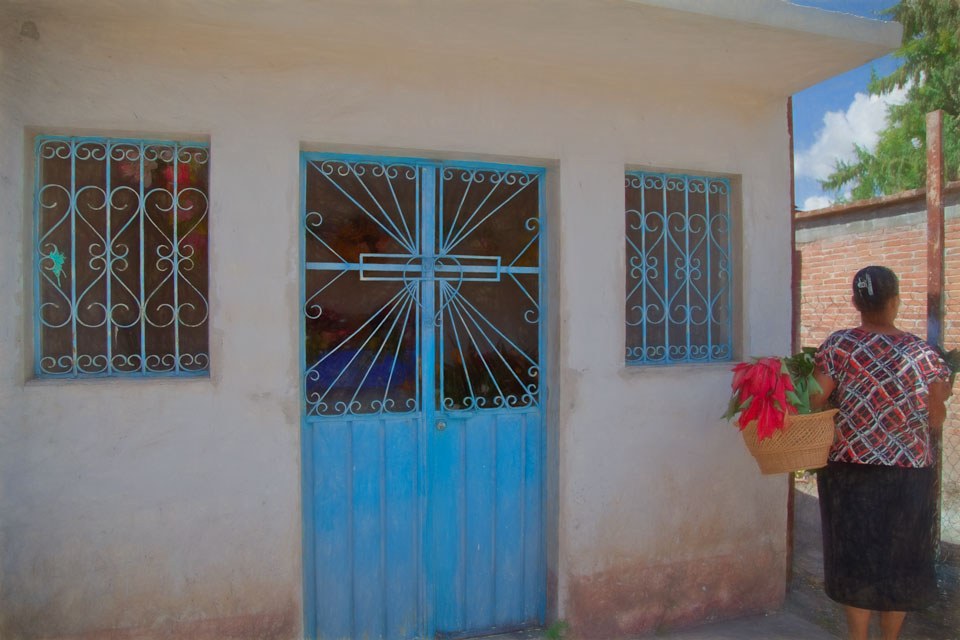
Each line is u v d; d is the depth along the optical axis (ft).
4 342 8.07
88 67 8.34
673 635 10.69
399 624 10.15
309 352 9.70
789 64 9.95
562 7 8.02
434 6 7.92
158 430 8.58
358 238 9.91
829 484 9.37
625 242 10.84
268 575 9.00
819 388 9.16
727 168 11.24
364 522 9.97
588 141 10.37
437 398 10.29
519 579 10.69
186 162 9.02
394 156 9.92
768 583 11.57
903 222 21.02
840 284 23.76
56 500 8.28
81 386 8.33
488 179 10.47
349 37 8.75
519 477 10.66
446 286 10.30
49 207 8.63
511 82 9.98
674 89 10.87
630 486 10.61
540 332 10.69
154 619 8.63
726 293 11.68
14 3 7.79
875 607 8.93
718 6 8.36
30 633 8.22
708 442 11.09
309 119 9.11
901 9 27.71
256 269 8.91
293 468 9.07
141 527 8.56
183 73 8.65
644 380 10.66
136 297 8.90
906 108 30.94
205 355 9.12
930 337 11.35
